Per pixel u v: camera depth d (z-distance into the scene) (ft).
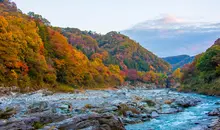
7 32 206.80
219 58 254.68
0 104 92.63
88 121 46.32
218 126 58.03
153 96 150.30
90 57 565.53
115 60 645.10
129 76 548.72
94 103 97.96
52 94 182.50
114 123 48.96
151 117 78.79
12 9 538.06
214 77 238.48
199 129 57.82
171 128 62.08
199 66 279.90
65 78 274.77
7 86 176.76
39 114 54.65
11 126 44.29
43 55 255.70
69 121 46.62
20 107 72.33
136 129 61.46
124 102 97.91
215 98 157.28
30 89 197.67
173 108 95.04
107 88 366.22
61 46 290.15
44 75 231.71
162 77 610.65
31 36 245.04
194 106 108.68
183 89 290.15
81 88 296.51
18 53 207.21
